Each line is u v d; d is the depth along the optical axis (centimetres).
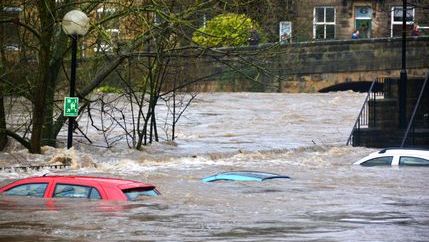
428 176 3272
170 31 4284
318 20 11850
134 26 4434
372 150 4788
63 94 5038
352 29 11962
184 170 3716
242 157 4391
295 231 1995
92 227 2038
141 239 1894
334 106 8650
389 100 5403
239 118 7344
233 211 2319
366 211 2345
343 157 4434
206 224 2094
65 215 2177
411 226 2073
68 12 3912
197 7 4247
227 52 4319
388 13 11944
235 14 4494
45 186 2452
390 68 10756
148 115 4762
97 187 2416
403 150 3662
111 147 4678
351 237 1911
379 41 10731
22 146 4325
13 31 4359
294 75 10638
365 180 3173
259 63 4897
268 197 2636
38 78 4050
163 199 2469
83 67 4762
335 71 10731
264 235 1939
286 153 4653
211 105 8588
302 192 2788
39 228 2022
